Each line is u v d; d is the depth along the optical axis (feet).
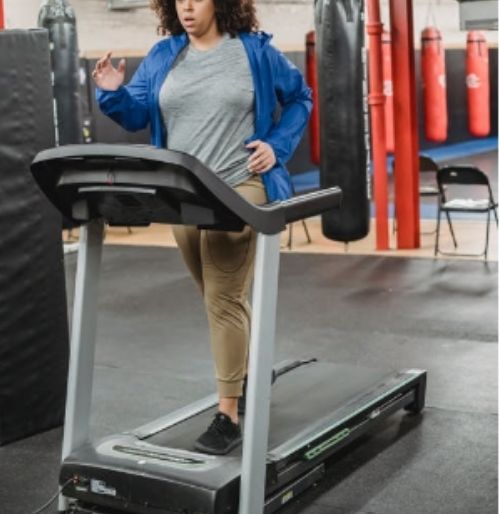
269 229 9.37
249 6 10.69
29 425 13.41
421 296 22.15
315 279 24.34
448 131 57.77
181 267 26.63
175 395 15.37
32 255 13.20
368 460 12.35
